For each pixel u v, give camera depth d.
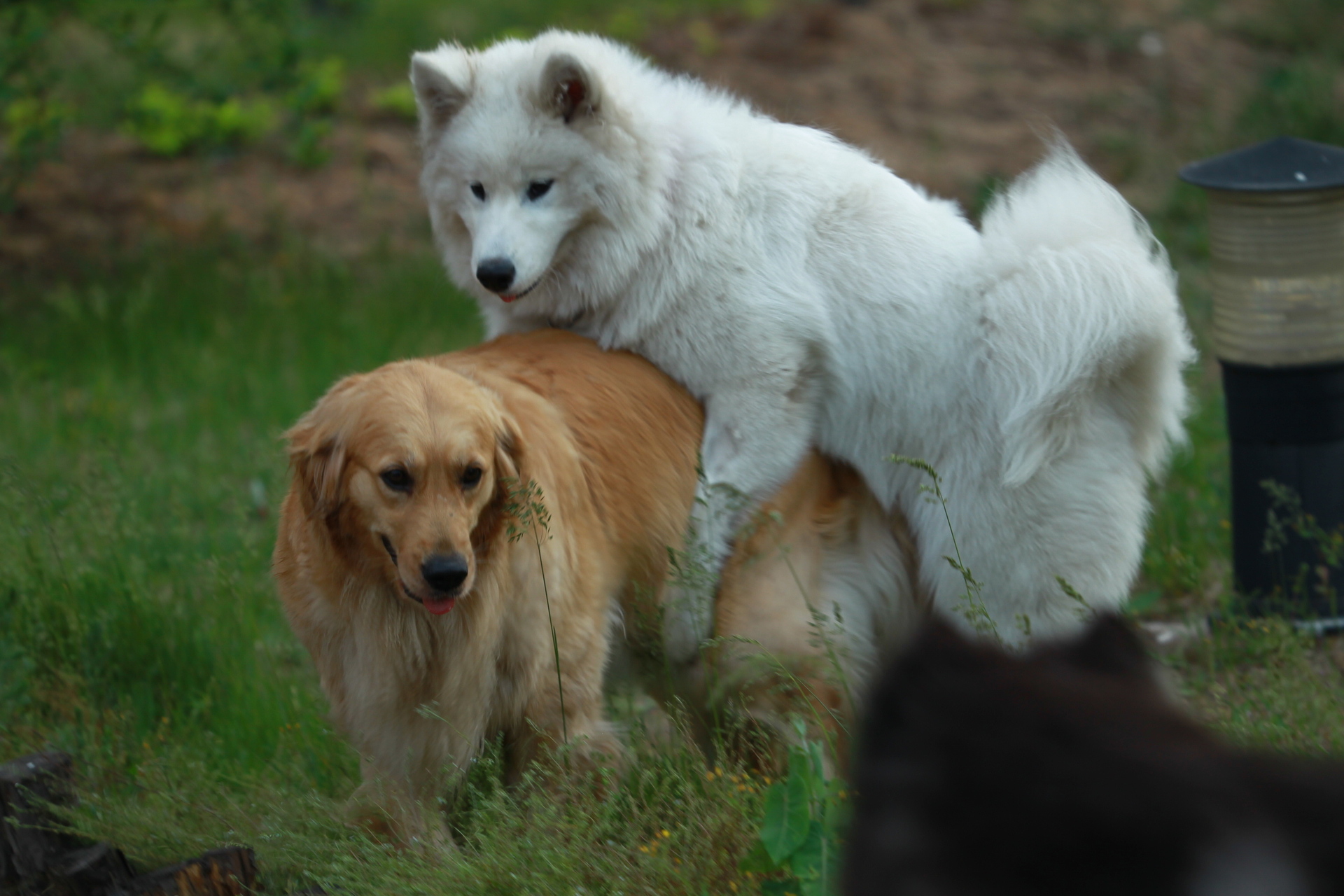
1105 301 7.32
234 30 19.55
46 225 20.91
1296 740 7.14
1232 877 1.82
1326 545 9.80
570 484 7.05
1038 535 7.55
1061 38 27.70
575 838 6.07
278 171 23.09
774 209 7.84
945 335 7.62
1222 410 13.95
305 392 14.97
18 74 18.92
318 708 8.86
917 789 2.08
